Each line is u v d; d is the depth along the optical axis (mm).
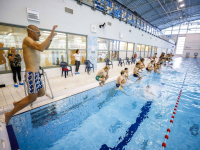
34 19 4047
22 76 4238
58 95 3105
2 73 3686
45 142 1764
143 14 12680
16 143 1444
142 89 4102
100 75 3852
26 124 2064
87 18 5965
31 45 1430
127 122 2316
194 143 1805
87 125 2211
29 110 2344
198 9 14750
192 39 24672
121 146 1739
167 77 5930
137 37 11422
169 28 27344
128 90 3990
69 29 5238
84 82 4379
